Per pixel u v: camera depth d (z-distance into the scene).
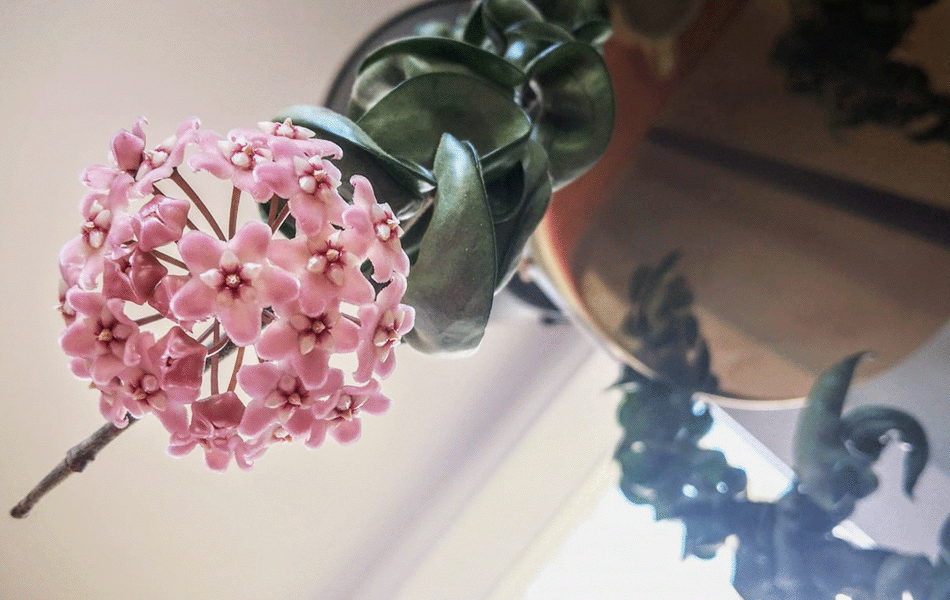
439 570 0.42
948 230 0.22
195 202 0.18
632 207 0.25
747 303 0.25
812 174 0.23
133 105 0.37
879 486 0.26
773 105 0.23
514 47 0.23
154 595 0.41
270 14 0.38
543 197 0.22
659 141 0.24
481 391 0.42
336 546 0.42
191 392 0.17
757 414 0.32
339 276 0.16
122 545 0.41
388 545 0.43
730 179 0.24
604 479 0.42
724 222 0.24
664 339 0.26
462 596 0.42
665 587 0.40
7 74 0.36
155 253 0.17
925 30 0.21
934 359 0.24
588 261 0.26
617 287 0.26
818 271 0.24
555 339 0.41
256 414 0.17
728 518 0.28
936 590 0.25
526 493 0.42
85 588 0.41
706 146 0.24
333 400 0.17
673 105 0.24
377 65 0.22
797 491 0.28
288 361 0.17
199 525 0.41
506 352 0.41
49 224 0.37
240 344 0.16
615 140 0.25
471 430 0.42
